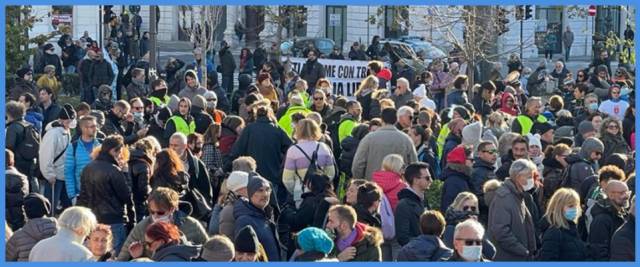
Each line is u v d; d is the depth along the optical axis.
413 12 47.59
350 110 21.30
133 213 16.00
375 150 17.78
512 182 14.63
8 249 13.68
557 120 23.66
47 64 37.91
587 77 33.62
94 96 35.28
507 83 31.23
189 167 17.00
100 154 15.85
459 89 27.55
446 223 14.19
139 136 20.92
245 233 12.59
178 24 59.41
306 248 12.71
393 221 15.02
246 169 16.03
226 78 39.91
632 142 20.97
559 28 57.53
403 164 15.97
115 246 15.77
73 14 49.91
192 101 21.91
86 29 50.16
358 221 14.27
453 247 13.31
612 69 43.09
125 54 47.41
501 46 53.09
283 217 15.43
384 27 58.62
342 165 19.27
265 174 19.05
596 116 22.80
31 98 22.00
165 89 25.77
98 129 20.22
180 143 16.97
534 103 21.73
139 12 53.88
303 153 17.72
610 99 27.05
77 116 21.77
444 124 22.16
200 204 16.11
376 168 17.80
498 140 20.41
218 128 19.11
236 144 19.12
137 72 31.30
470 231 12.99
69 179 18.39
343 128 21.08
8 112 19.47
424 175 14.95
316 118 20.02
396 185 15.50
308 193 15.28
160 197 13.73
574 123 24.91
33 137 19.42
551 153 17.11
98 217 15.73
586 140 18.23
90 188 15.74
